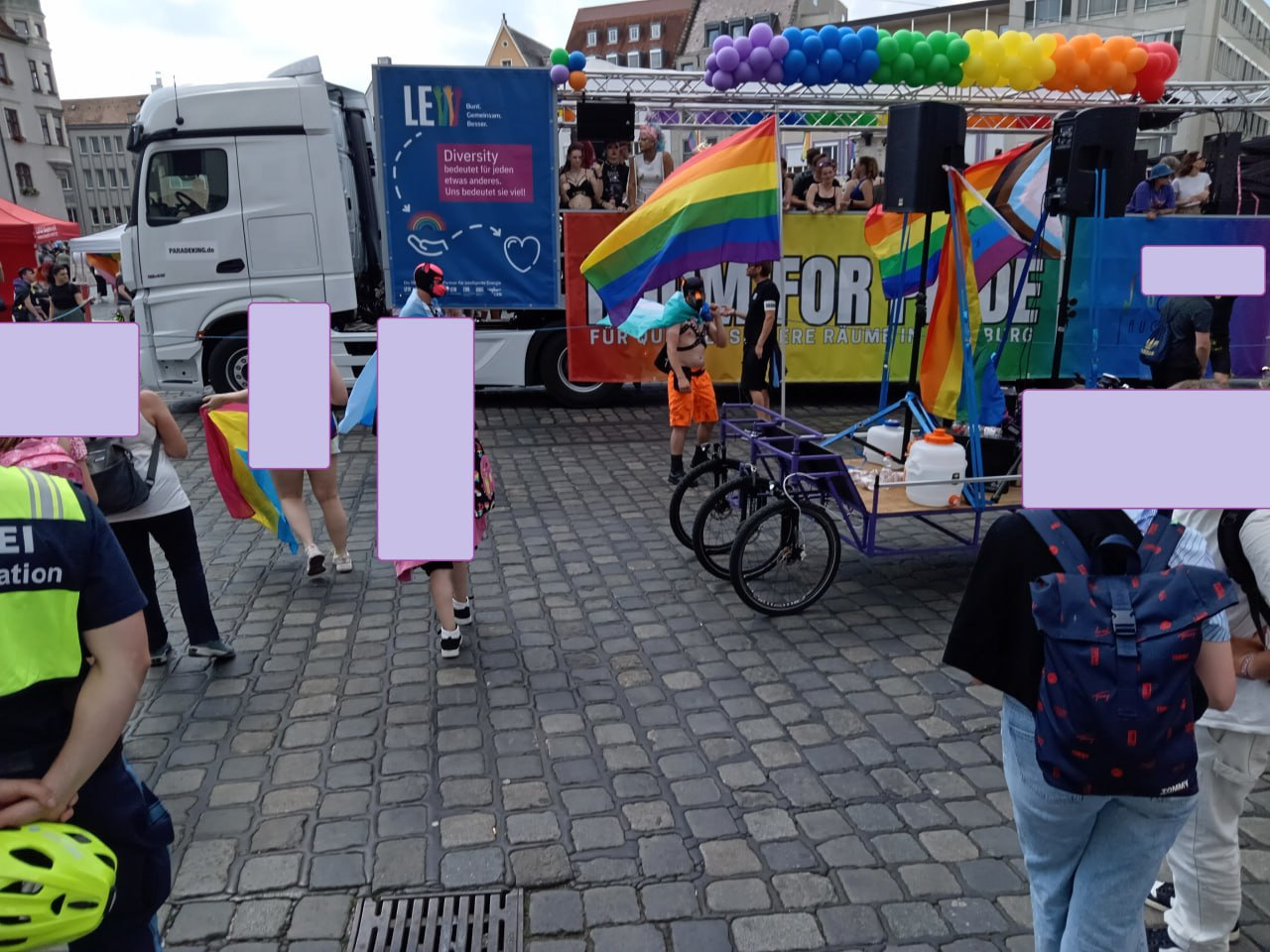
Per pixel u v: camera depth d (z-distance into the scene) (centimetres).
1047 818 198
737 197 591
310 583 561
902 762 365
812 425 984
